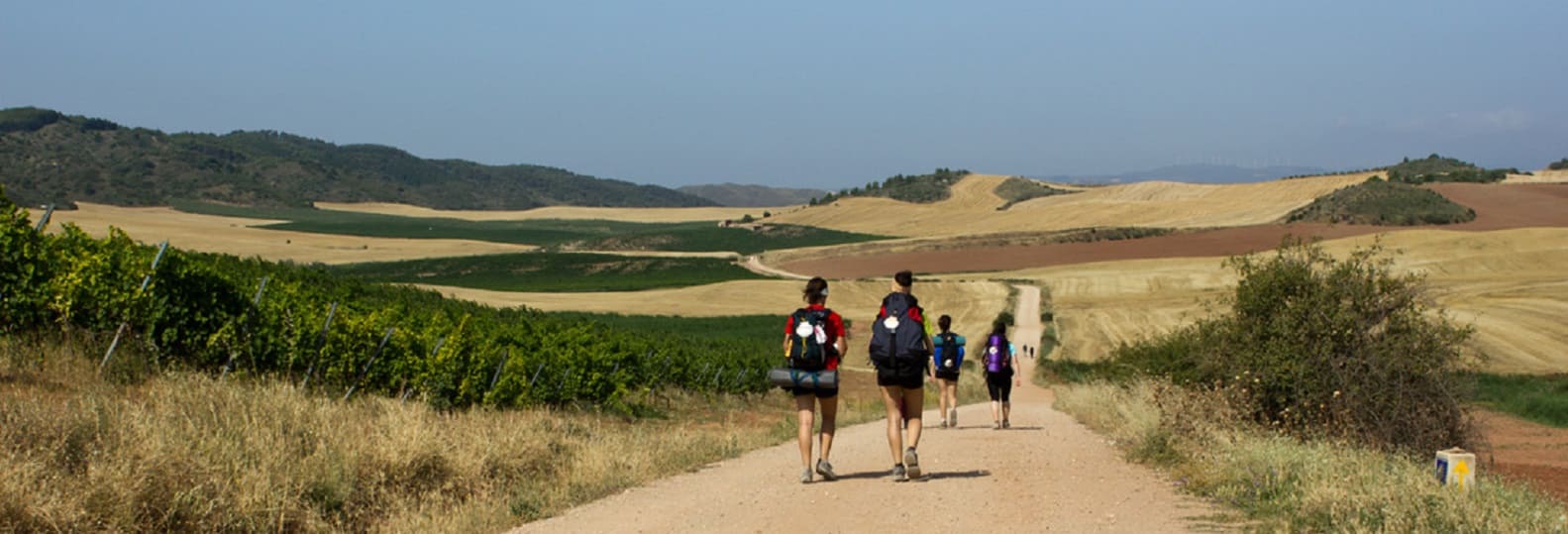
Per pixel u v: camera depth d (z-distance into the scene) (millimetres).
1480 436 12836
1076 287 91875
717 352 32656
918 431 9930
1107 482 9656
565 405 20312
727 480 10219
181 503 7160
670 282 109875
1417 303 12805
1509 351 50625
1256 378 12898
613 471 10500
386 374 15383
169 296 12477
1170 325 69500
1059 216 178625
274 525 7570
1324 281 13094
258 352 13367
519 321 26938
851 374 48438
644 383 24844
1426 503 7406
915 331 9688
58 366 10617
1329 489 8016
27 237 11867
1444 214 132875
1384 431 12305
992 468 10609
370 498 8703
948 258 124188
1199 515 7984
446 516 8312
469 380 16641
